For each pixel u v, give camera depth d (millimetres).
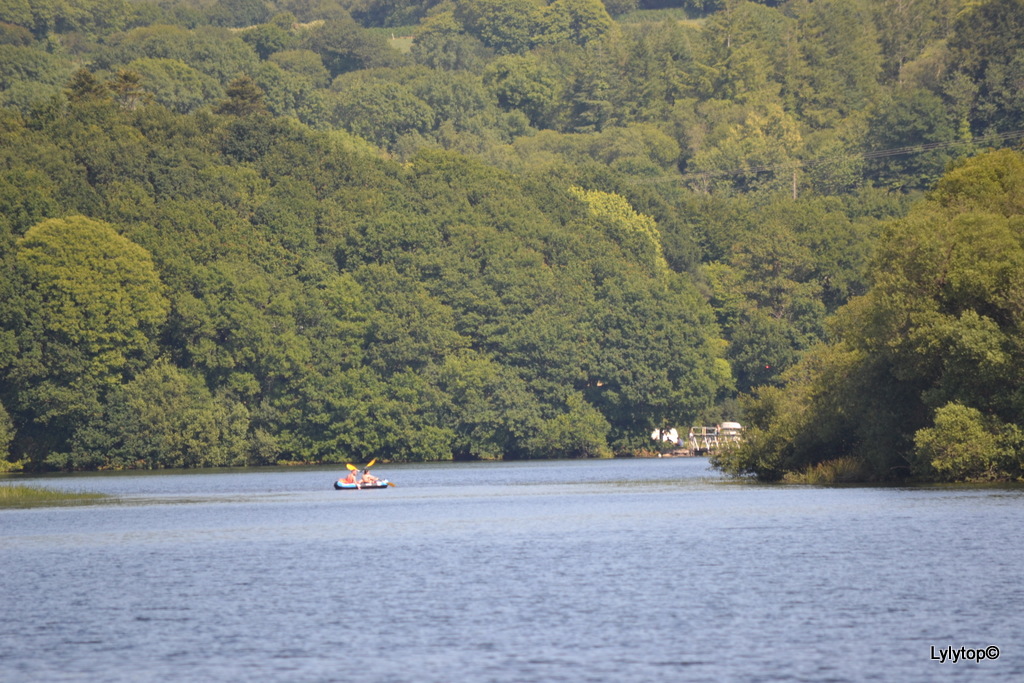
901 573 188625
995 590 175250
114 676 141750
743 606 169250
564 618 164875
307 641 155500
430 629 160500
